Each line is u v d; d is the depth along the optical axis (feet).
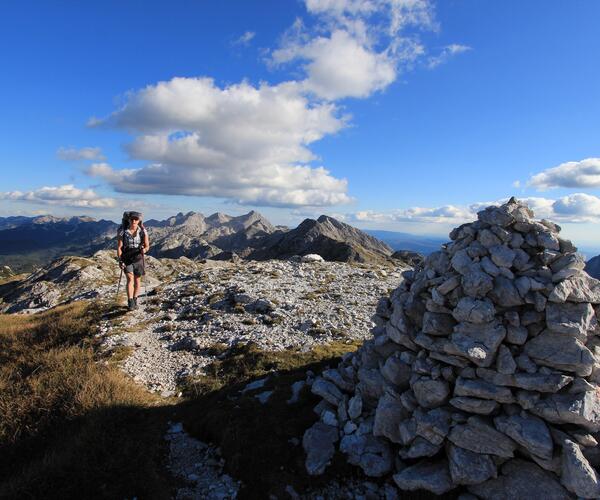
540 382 7.36
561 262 8.15
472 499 7.27
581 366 7.33
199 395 12.57
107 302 24.25
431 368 8.53
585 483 6.58
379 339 10.41
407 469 7.94
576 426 7.30
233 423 10.05
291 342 16.47
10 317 26.43
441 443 7.98
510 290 8.14
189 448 9.80
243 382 12.97
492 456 7.53
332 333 17.47
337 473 8.39
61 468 8.35
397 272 33.71
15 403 11.35
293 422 9.96
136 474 8.45
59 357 14.94
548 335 7.84
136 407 11.33
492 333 7.94
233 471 8.75
